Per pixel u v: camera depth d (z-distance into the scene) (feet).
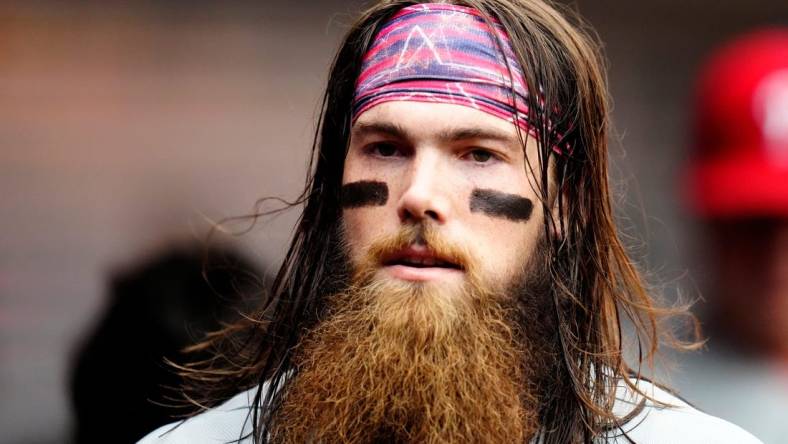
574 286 22.03
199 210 37.50
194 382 28.22
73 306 36.22
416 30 20.89
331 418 20.31
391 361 19.67
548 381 21.31
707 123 30.55
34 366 35.50
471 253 20.06
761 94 29.43
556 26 22.41
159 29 38.37
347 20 31.32
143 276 32.58
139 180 37.65
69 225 36.81
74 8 37.76
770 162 29.01
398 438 19.81
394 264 20.31
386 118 20.45
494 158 20.54
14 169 36.86
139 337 31.81
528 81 21.01
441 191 20.08
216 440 22.34
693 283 32.40
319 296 22.65
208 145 38.27
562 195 21.86
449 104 20.27
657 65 42.09
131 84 38.09
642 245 28.45
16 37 37.42
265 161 38.40
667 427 21.18
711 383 28.91
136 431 31.50
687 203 33.30
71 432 33.81
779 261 28.94
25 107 37.40
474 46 20.71
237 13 38.68
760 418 28.12
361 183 20.85
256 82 38.73
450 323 19.69
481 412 19.65
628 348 24.98
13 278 35.99
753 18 42.39
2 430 34.83
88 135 37.58
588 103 22.67
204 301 32.35
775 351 29.01
